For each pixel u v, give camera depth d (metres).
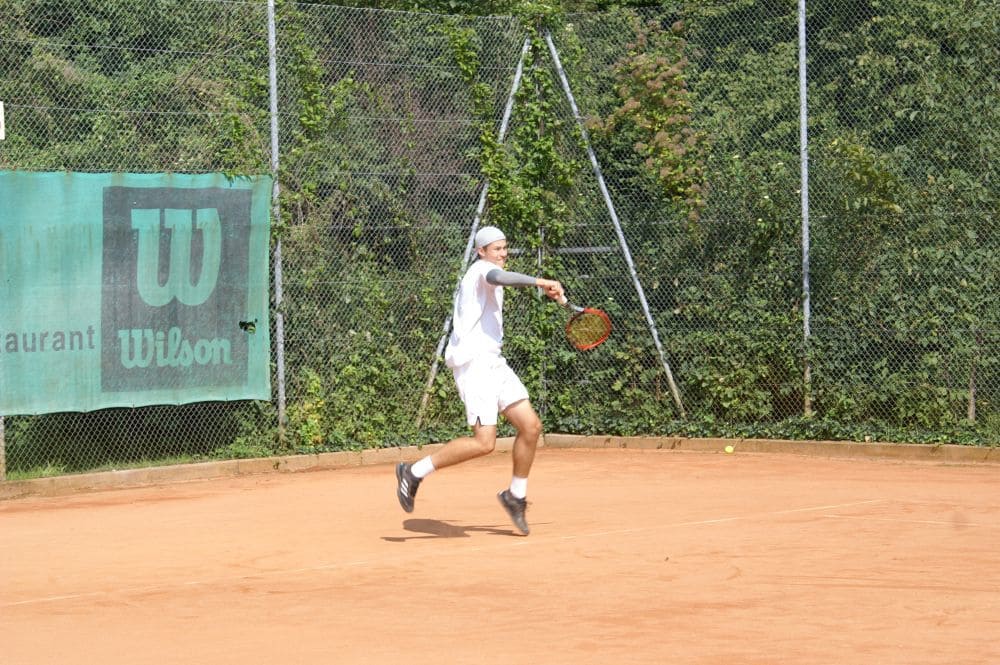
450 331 16.88
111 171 14.66
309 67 15.84
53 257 14.05
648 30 16.97
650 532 10.27
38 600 8.17
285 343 15.83
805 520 10.74
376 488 13.74
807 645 6.62
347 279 16.16
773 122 16.28
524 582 8.34
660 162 16.75
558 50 17.38
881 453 15.46
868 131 15.78
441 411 16.88
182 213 14.88
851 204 15.68
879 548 9.38
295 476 15.01
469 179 17.00
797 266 16.12
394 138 16.45
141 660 6.59
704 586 8.12
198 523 11.41
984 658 6.36
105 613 7.74
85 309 14.26
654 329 16.98
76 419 14.70
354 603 7.83
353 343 16.20
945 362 15.34
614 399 17.30
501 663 6.37
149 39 15.13
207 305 15.10
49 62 14.51
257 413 15.72
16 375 13.81
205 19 15.34
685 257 16.83
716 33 16.69
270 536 10.55
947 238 15.32
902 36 15.59
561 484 13.83
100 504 13.05
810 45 16.11
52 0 14.78
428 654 6.57
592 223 17.33
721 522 10.74
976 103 15.24
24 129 14.32
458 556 9.36
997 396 15.20
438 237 16.80
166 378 14.81
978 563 8.78
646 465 15.41
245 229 15.36
